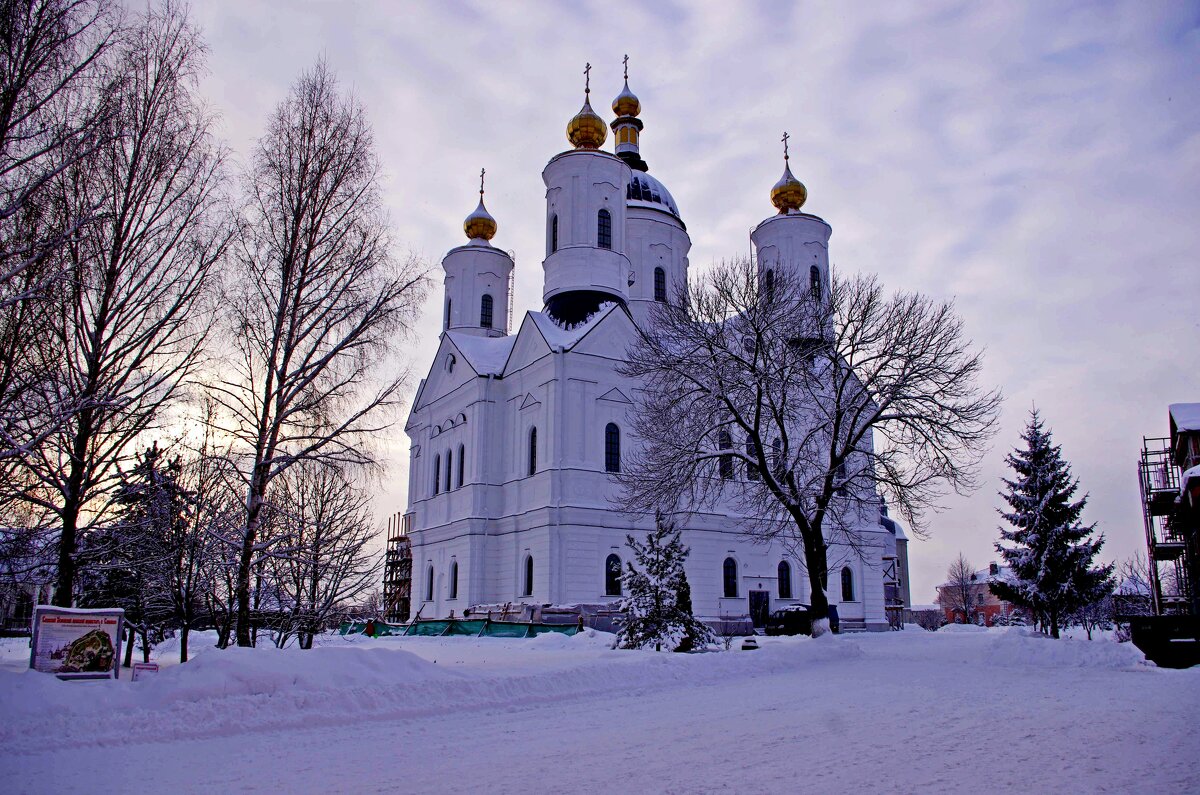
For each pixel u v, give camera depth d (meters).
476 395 47.91
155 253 18.12
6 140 14.23
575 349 43.75
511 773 9.38
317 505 20.48
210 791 8.66
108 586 19.98
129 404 17.06
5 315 15.32
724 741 11.09
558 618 38.75
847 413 31.38
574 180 50.31
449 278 60.22
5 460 15.34
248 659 13.82
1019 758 9.67
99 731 11.22
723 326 31.39
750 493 45.50
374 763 9.96
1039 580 39.22
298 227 20.81
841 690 16.52
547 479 42.62
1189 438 28.61
